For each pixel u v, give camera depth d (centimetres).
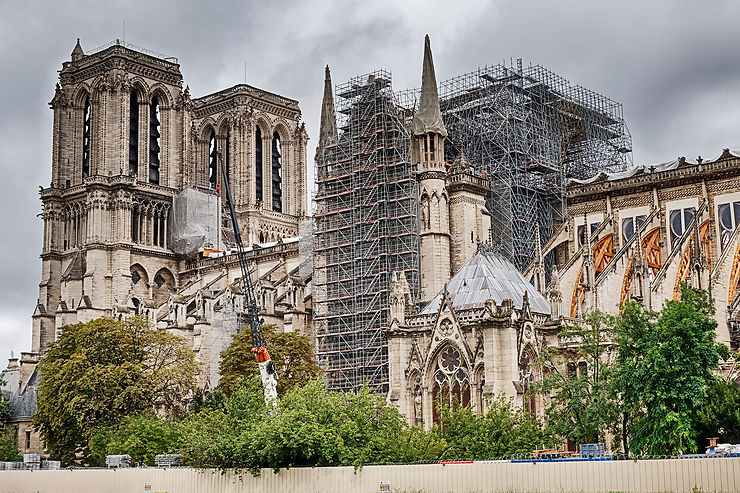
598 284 11131
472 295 9606
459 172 13338
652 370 6944
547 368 8975
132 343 13050
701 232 12344
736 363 8812
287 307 14900
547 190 14362
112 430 11175
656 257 12750
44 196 19412
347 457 7388
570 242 13912
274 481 7462
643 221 12962
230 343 14800
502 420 7706
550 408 7769
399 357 9575
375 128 13662
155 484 8062
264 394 8956
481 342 8912
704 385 6800
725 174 12475
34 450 16625
